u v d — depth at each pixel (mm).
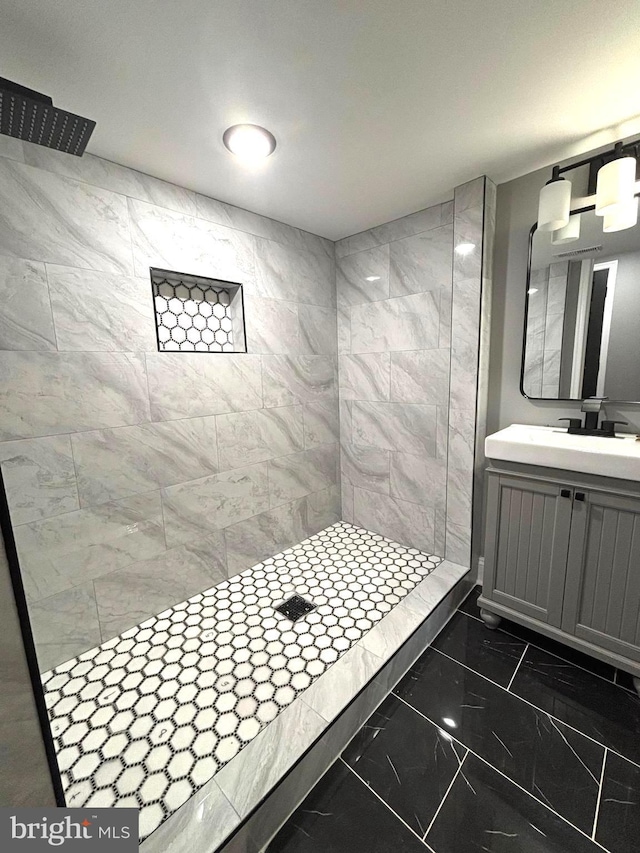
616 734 1267
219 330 2041
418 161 1561
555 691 1444
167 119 1253
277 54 1000
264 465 2203
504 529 1661
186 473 1837
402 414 2318
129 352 1589
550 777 1141
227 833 961
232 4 859
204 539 1948
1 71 1031
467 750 1235
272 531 2301
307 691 1369
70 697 1370
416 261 2100
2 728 548
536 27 939
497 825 1029
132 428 1625
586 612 1475
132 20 888
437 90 1155
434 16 906
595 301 1628
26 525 1383
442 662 1613
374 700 1415
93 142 1365
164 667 1497
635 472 1268
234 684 1408
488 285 1872
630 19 914
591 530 1414
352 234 2375
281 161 1525
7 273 1270
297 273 2268
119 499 1613
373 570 2148
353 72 1073
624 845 973
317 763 1181
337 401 2662
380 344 2359
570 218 1637
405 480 2377
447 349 2053
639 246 1499
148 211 1604
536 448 1492
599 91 1174
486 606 1769
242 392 2041
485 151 1497
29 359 1336
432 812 1067
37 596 1433
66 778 1103
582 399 1709
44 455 1397
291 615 1781
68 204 1386
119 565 1644
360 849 998
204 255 1811
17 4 837
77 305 1431
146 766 1131
